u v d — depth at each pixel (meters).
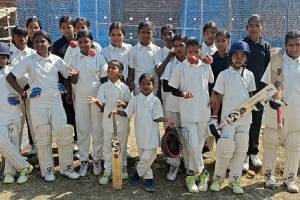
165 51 5.77
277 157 6.11
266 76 5.12
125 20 16.39
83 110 5.43
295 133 5.02
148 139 4.97
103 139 5.38
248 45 5.10
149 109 4.98
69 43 5.91
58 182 5.30
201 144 5.27
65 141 5.26
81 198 4.92
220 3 15.54
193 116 5.10
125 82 5.73
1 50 5.17
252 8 14.30
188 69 5.07
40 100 5.16
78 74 5.35
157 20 16.50
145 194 5.02
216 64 5.54
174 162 5.38
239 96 4.94
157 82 5.77
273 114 5.02
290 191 5.09
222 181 5.13
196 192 5.05
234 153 4.98
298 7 13.73
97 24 15.40
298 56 5.00
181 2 16.28
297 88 4.95
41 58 5.18
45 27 13.59
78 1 14.01
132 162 5.96
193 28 15.46
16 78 5.18
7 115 5.21
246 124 4.95
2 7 16.62
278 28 13.86
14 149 5.20
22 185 5.22
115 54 5.68
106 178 5.26
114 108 5.17
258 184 5.30
